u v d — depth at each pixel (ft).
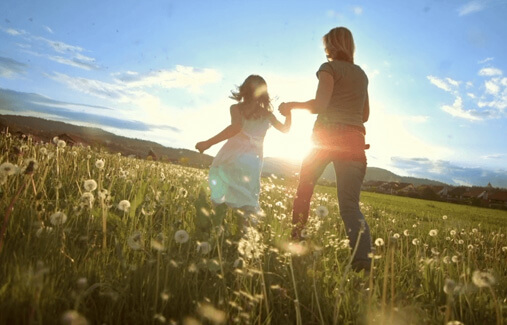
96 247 7.66
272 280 7.57
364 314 6.19
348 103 10.94
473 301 7.39
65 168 15.51
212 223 9.61
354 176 10.60
